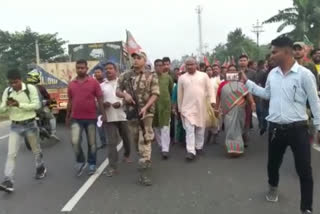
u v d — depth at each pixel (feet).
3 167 28.99
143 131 22.86
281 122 17.12
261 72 35.65
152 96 22.61
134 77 22.84
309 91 16.69
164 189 22.12
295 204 19.21
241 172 24.85
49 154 32.48
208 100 32.07
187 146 28.55
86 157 30.27
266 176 23.82
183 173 25.08
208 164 27.04
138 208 19.48
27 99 22.94
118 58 69.21
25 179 25.21
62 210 19.65
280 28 103.81
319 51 29.84
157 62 28.86
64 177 25.30
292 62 17.08
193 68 28.73
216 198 20.44
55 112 48.73
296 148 16.99
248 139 32.86
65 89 49.55
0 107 22.76
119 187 22.75
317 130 16.85
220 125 37.88
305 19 101.55
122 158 29.60
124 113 25.13
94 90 24.54
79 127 24.79
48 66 52.21
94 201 20.68
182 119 29.09
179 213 18.70
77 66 24.31
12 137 22.93
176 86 32.68
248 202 19.70
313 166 25.55
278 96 17.21
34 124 23.75
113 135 25.25
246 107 31.04
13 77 22.50
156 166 26.99
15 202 21.07
